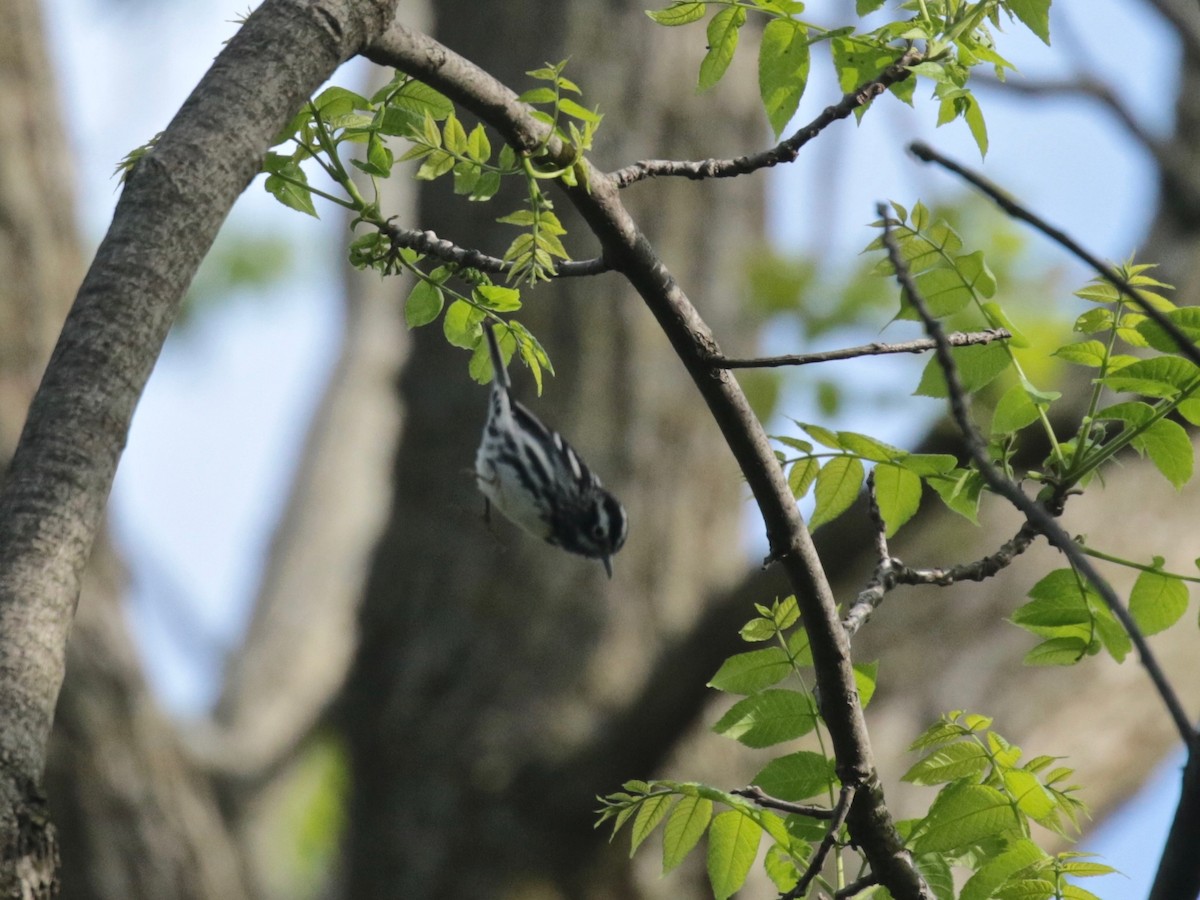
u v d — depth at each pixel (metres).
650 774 12.84
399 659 13.84
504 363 5.73
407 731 13.54
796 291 13.48
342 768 21.38
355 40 4.58
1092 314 5.30
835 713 4.91
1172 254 12.15
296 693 22.69
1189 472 5.27
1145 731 10.77
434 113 5.25
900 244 5.42
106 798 13.20
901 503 5.46
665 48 14.45
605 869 13.12
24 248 13.07
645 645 13.62
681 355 5.07
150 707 13.77
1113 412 5.28
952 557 11.24
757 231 14.91
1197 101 12.62
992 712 10.76
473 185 5.25
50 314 13.10
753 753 13.48
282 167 5.29
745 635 5.12
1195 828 3.89
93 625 13.53
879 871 4.84
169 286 3.98
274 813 20.23
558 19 14.31
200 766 14.64
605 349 13.90
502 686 13.46
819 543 10.79
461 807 13.22
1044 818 4.86
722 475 14.37
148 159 4.14
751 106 14.89
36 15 13.59
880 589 5.23
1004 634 11.07
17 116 13.30
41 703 3.33
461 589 13.70
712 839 4.96
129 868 13.20
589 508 12.01
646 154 14.27
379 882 13.43
